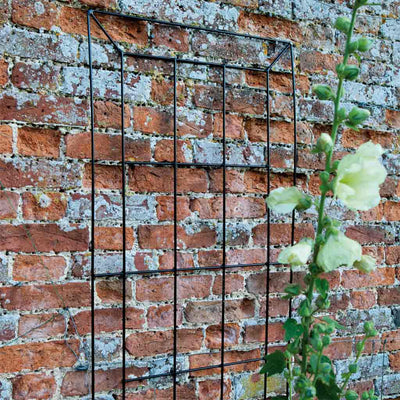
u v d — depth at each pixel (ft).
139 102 7.29
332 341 7.98
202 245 7.50
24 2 6.96
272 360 6.55
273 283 7.78
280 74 7.75
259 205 7.72
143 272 7.25
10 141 6.94
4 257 6.94
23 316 7.00
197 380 7.52
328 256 5.95
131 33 7.27
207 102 7.50
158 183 7.36
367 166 5.97
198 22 7.46
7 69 6.92
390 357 8.18
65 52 7.07
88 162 7.15
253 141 7.68
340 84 6.20
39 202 7.02
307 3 7.85
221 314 7.58
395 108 8.18
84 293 7.16
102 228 7.20
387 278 8.19
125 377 7.27
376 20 8.13
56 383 7.09
